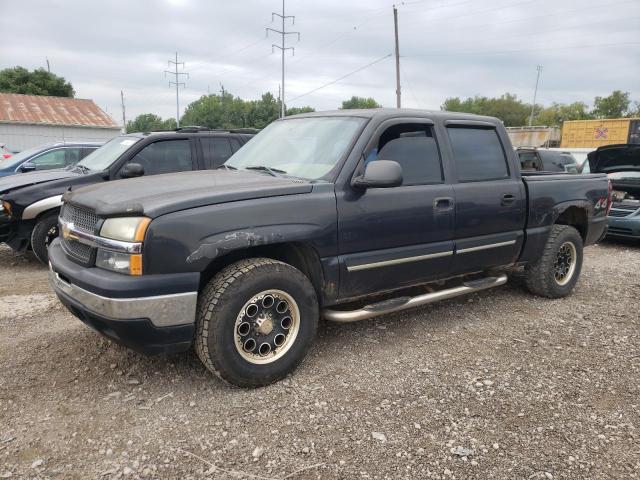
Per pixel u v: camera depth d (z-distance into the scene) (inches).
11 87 1849.2
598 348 167.6
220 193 127.6
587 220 226.7
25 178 275.4
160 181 145.0
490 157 189.0
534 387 139.9
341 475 103.0
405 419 123.1
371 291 157.9
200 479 101.0
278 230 132.3
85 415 122.4
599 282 253.8
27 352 155.6
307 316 140.9
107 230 121.7
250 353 133.8
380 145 156.5
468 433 117.9
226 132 308.3
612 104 3472.0
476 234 180.4
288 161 161.6
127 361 149.9
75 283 126.4
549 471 105.2
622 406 131.3
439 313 199.2
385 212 152.9
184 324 122.4
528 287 219.3
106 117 1236.5
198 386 136.5
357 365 151.4
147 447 110.7
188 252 120.3
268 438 114.5
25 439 112.4
